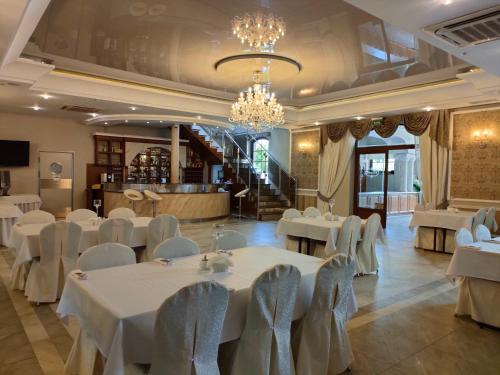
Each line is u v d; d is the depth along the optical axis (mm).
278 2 3711
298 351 2504
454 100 7125
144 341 1896
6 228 6730
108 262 2855
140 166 13133
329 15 3990
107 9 3949
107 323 1908
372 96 8234
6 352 2906
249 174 11875
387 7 2791
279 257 3219
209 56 5512
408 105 7812
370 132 10047
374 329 3471
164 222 4820
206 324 1856
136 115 9672
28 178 10703
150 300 2082
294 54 5285
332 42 4793
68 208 11438
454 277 3793
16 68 5738
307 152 11508
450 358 2941
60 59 5754
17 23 3416
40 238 3842
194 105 8461
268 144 13312
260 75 6359
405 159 13711
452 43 3461
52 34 4688
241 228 9477
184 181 14266
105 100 7281
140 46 5098
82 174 11680
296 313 2545
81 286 2314
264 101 6695
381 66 5848
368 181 10125
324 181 10766
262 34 4516
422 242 7332
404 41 4719
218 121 10141
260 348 2174
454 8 2793
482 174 7527
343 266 2543
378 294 4520
